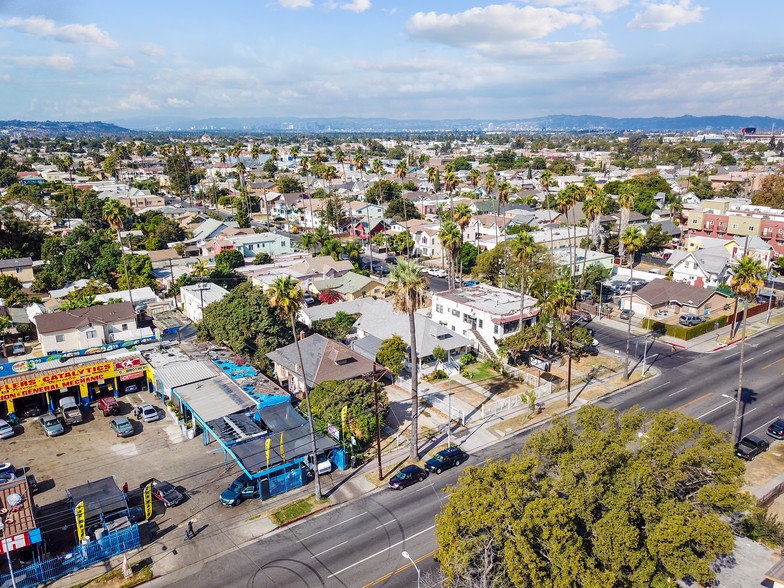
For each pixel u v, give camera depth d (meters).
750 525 37.12
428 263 120.25
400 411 56.47
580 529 28.31
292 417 50.28
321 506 41.50
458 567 26.94
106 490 40.56
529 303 72.31
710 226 125.88
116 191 174.62
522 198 173.00
